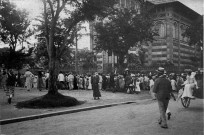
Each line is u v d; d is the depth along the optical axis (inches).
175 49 2369.6
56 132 403.5
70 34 852.0
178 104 723.4
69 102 714.8
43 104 688.4
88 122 478.9
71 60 2153.1
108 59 2276.1
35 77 1405.0
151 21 1560.0
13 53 1878.7
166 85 417.4
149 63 2370.8
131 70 1784.0
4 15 1792.6
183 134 362.9
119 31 1491.1
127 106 716.7
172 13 2325.3
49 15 816.9
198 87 637.9
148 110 607.2
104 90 1328.7
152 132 376.8
